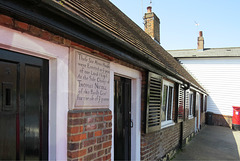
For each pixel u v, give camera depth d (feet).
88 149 7.70
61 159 6.79
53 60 6.79
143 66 11.86
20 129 5.85
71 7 7.12
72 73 7.18
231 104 51.90
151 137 14.71
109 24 10.16
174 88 21.65
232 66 52.39
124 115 12.44
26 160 6.04
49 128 6.77
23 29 5.53
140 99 13.42
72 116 7.02
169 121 20.06
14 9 4.68
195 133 37.24
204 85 55.11
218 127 49.62
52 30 6.08
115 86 11.37
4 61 5.47
